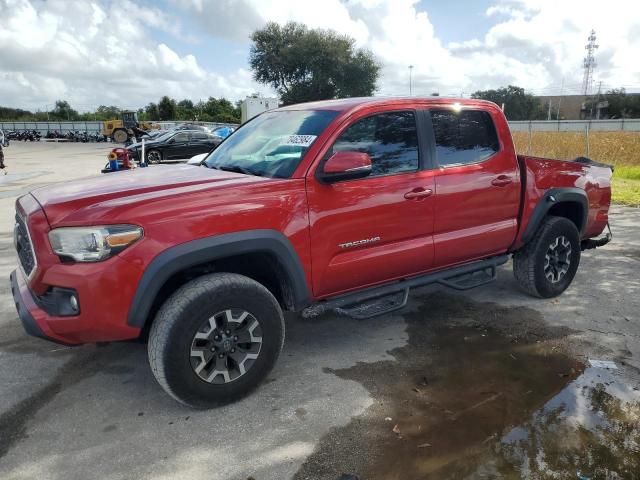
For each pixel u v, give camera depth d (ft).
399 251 12.35
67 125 213.66
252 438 9.50
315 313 11.62
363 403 10.63
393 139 12.25
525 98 261.85
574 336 13.82
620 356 12.68
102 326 9.21
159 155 71.41
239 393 10.53
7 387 11.38
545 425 9.84
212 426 9.87
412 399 10.79
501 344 13.39
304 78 181.06
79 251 9.03
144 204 9.29
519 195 14.70
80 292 9.02
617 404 10.55
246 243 10.02
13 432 9.73
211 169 12.62
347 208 11.32
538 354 12.80
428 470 8.62
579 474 8.51
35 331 9.43
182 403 10.12
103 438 9.53
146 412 10.37
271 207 10.32
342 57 172.14
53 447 9.27
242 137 14.02
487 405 10.54
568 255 16.43
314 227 10.93
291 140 11.79
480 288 17.69
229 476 8.51
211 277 10.02
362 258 11.78
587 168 16.84
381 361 12.51
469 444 9.29
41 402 10.77
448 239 13.28
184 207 9.53
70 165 70.74
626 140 74.59
